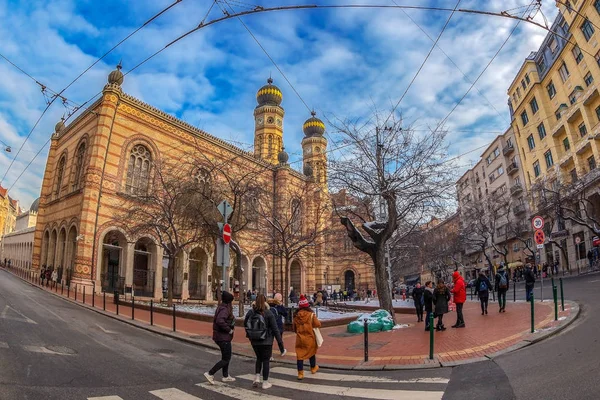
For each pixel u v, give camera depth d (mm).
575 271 35938
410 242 31344
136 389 6996
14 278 35969
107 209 30125
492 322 13516
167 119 35000
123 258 30625
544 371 7070
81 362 8695
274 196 28656
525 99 47562
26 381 6859
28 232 53625
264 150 53906
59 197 34375
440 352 9914
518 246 52812
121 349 10766
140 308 22516
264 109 55844
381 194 16391
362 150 17047
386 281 17062
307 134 59812
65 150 36281
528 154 48781
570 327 10641
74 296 24859
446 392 6637
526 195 46344
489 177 61000
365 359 9641
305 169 30875
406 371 8594
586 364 7020
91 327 14242
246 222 22078
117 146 31453
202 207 22625
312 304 30109
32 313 15562
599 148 35406
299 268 49375
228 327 7961
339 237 38906
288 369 9320
